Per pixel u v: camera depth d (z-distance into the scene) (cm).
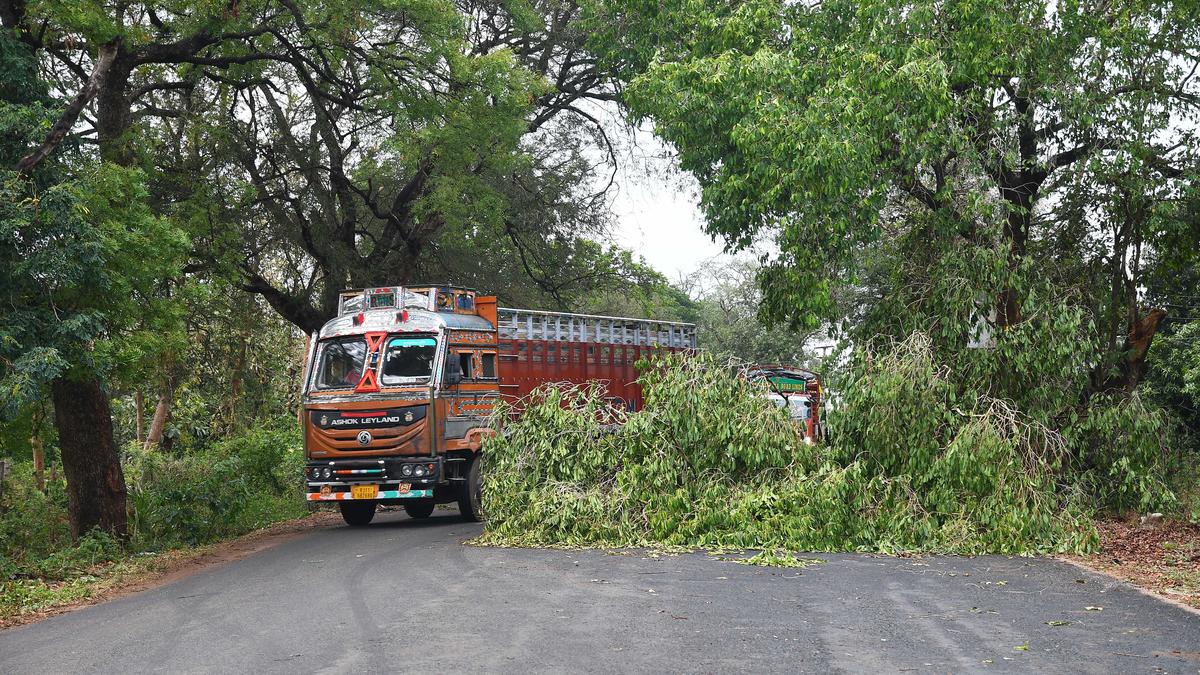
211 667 829
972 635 901
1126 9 1934
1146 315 2183
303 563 1491
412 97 2388
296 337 4050
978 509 1516
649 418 1653
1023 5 1933
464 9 2997
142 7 2283
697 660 812
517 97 2495
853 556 1458
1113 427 1756
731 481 1636
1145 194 1939
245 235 2775
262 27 2295
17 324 1570
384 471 1969
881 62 1900
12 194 1542
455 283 3197
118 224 1709
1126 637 893
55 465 3027
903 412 1600
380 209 3158
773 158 1917
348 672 791
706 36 2330
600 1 2808
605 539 1590
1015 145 1928
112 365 1673
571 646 863
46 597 1326
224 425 3850
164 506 2055
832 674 768
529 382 2244
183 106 2683
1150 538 1568
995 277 1802
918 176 1961
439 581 1240
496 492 1686
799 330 2098
